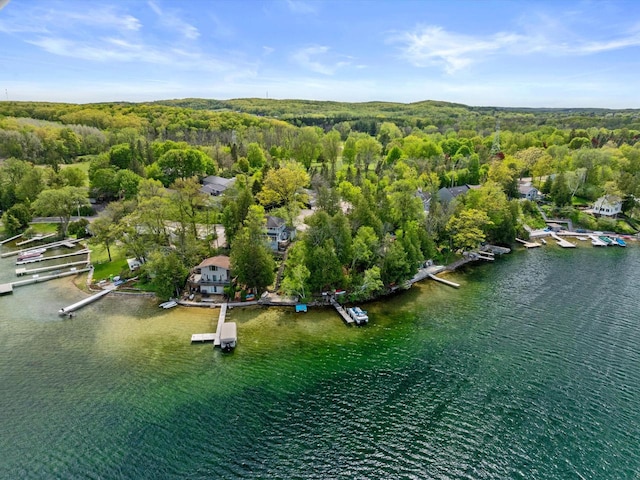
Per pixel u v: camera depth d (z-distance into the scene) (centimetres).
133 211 8275
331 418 4125
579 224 11188
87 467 3550
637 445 3775
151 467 3550
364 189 9369
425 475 3475
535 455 3678
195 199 8800
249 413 4197
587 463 3591
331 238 6819
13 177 11350
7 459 3628
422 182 12075
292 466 3559
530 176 15012
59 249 9175
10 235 9950
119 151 12962
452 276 7875
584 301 6738
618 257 8950
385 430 3966
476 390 4544
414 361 5103
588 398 4400
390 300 6831
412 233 7606
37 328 5816
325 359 5141
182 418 4122
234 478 3441
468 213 8650
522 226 10200
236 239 6669
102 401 4353
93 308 6406
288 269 6994
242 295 6688
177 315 6188
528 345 5438
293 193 10525
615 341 5503
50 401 4344
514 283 7519
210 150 15588
